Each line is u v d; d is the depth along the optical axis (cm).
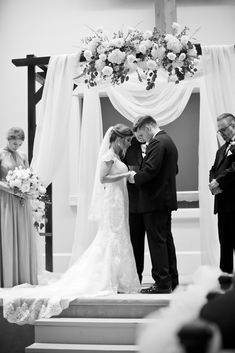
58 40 740
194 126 722
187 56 473
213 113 484
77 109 716
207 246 589
